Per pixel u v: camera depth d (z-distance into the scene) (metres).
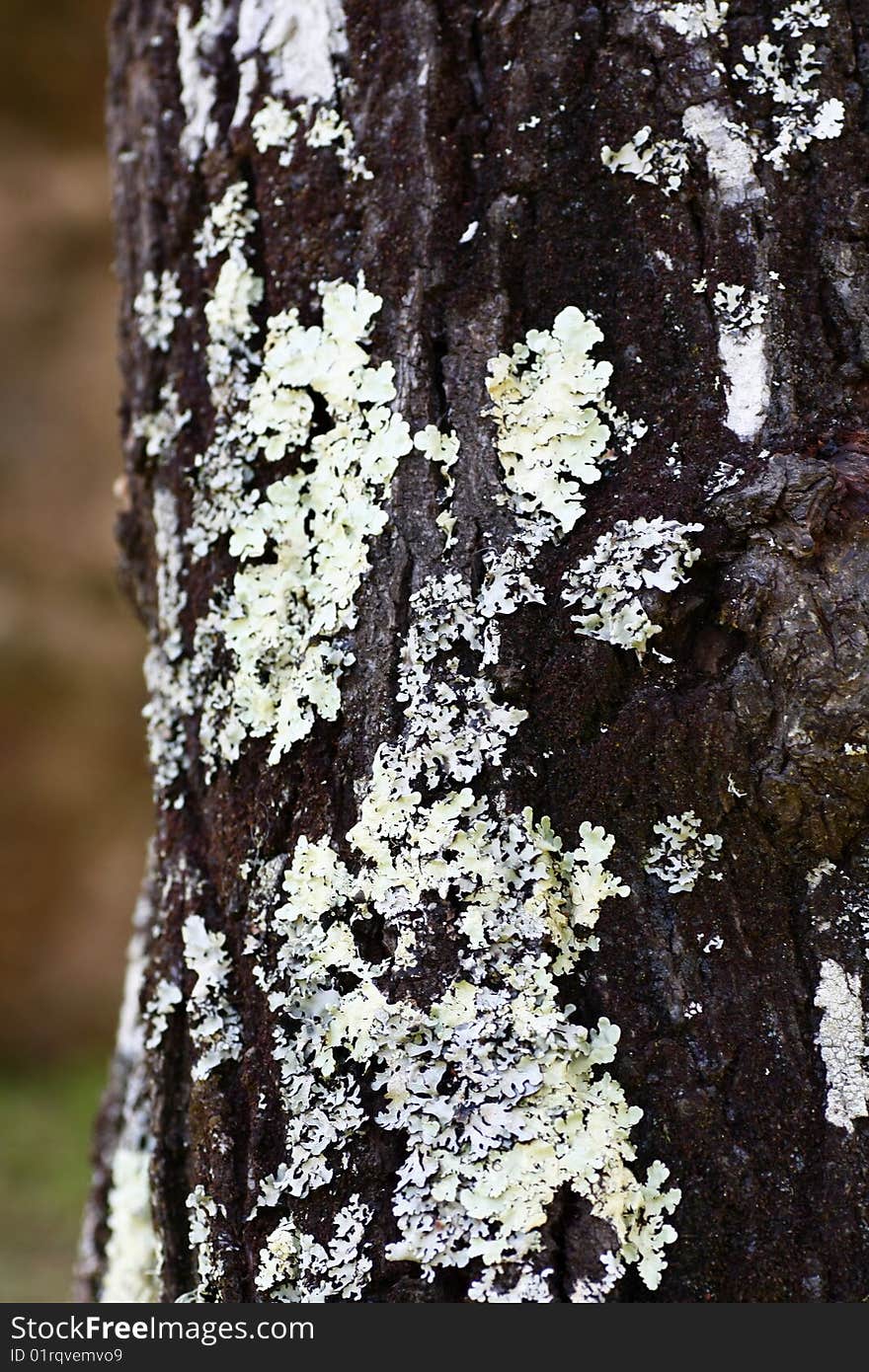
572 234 0.90
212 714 0.94
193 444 0.95
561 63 0.90
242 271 0.93
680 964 0.88
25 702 2.71
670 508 0.89
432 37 0.91
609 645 0.89
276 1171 0.91
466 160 0.91
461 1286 0.88
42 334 2.80
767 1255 0.88
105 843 2.81
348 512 0.91
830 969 0.88
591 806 0.89
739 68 0.90
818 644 0.87
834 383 0.89
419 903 0.89
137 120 0.98
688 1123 0.88
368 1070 0.89
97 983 2.82
